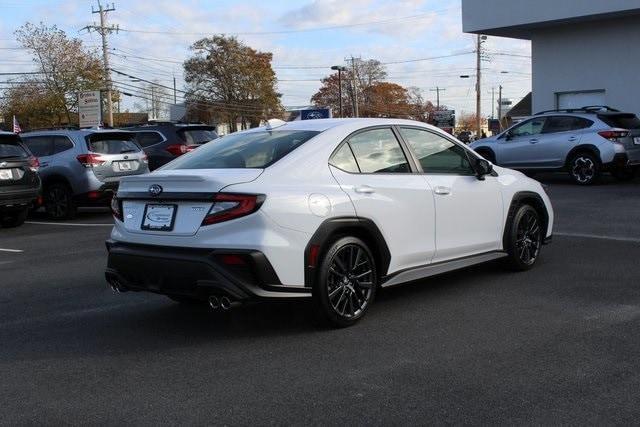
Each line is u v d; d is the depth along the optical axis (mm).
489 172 6613
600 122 14984
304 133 5500
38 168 12586
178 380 4297
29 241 10453
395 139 5883
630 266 7152
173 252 4891
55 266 8258
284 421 3652
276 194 4805
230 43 74000
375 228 5355
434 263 5996
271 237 4719
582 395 3875
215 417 3729
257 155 5301
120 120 61469
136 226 5207
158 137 16094
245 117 75250
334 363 4508
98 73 47656
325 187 5109
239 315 5750
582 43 18797
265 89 75438
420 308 5797
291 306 5973
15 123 30172
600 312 5512
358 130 5613
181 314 5871
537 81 19969
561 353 4570
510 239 6848
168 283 4957
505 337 4949
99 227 11867
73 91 46156
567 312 5539
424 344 4848
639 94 17844
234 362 4590
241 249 4664
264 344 4945
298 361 4562
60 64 46156
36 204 13047
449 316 5535
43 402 4008
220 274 4691
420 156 6031
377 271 5520
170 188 4977
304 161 5156
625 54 17969
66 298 6570
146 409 3863
